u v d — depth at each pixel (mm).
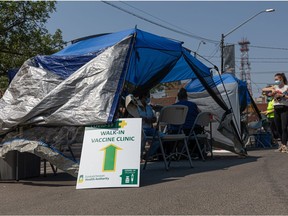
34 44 18188
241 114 12844
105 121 5863
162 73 10195
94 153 5746
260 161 8328
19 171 6551
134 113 7109
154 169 7406
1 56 17891
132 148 5672
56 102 6164
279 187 5262
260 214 4035
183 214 4090
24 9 17562
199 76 9266
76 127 6031
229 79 11812
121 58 6531
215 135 10188
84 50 7379
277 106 10164
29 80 6609
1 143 6277
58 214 4254
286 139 10305
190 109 9125
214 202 4531
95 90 6195
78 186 5570
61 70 6859
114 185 5492
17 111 6254
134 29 7250
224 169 7105
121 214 4156
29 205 4727
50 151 5895
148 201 4652
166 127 8922
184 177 6246
